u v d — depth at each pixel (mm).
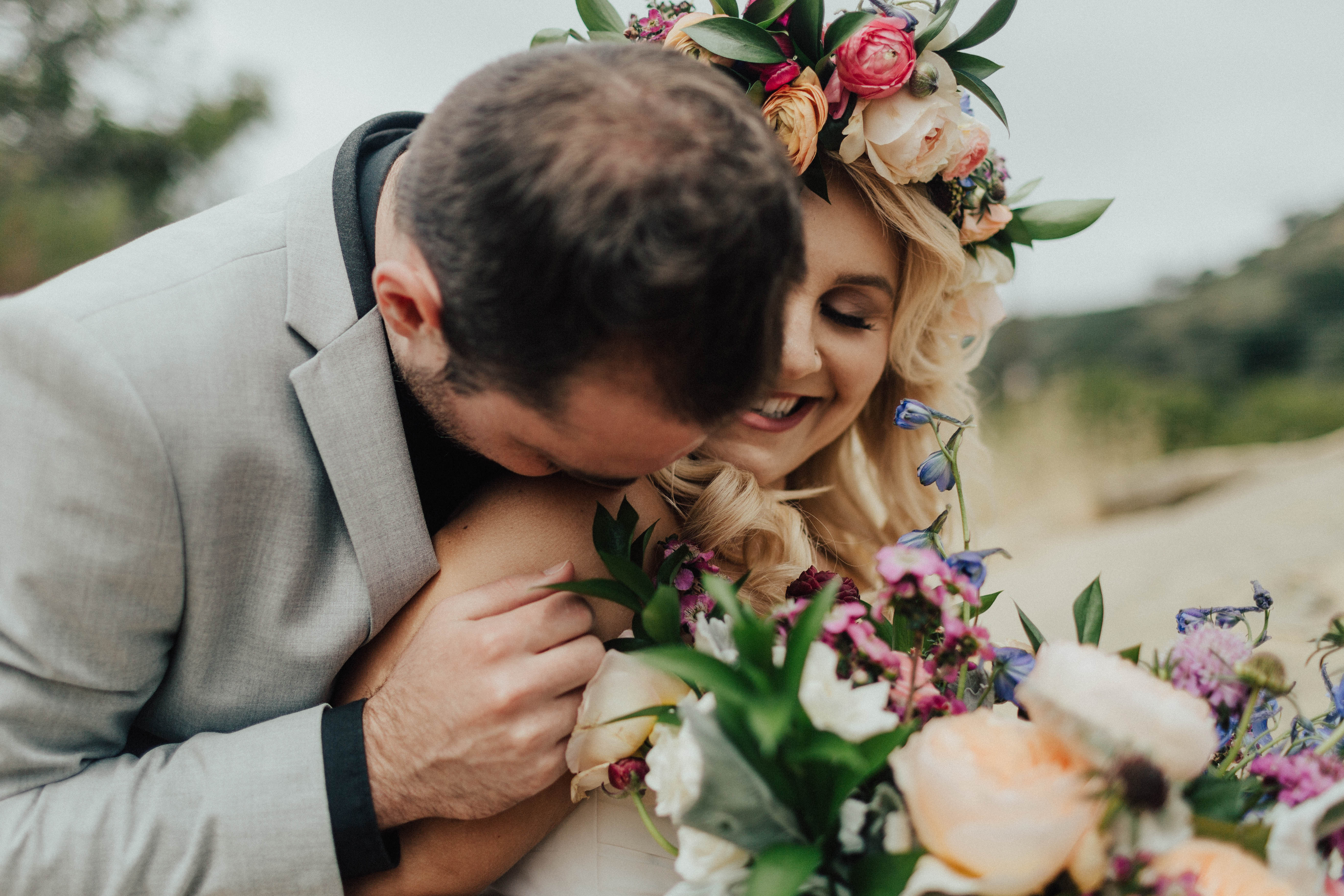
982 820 619
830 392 1444
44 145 10648
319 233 1080
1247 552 4188
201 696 1067
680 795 719
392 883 1012
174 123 11453
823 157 1284
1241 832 699
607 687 879
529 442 901
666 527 1208
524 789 924
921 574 774
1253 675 798
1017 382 10820
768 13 1239
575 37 1372
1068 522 7133
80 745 1011
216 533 983
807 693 737
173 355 956
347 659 1085
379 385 1038
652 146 731
